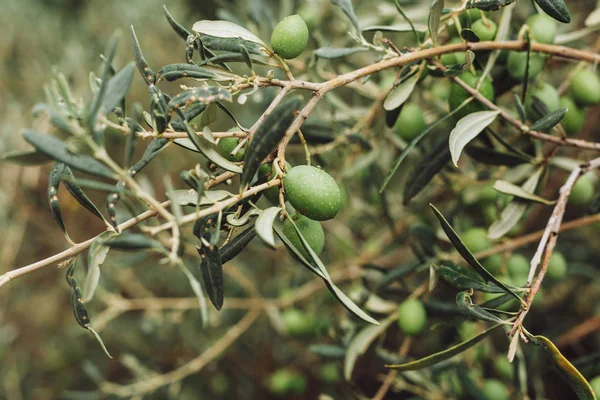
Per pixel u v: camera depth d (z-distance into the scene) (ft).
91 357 3.04
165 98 1.35
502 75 1.65
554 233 1.44
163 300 2.40
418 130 1.71
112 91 1.21
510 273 1.79
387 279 1.80
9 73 3.20
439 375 1.89
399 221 2.22
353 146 2.01
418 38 1.53
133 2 3.11
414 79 1.53
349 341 1.87
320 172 1.32
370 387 2.68
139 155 2.89
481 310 1.37
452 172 1.93
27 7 3.17
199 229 1.32
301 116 1.35
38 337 3.10
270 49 1.40
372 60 2.30
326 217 1.31
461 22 1.57
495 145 1.77
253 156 1.26
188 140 1.39
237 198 1.28
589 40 2.24
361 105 2.22
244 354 2.79
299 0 2.13
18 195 2.89
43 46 3.17
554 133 1.73
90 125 1.18
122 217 1.82
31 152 1.18
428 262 1.78
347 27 2.08
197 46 1.47
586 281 2.43
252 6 2.03
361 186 2.28
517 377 1.78
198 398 2.71
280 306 2.27
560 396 2.37
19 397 2.79
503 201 1.73
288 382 2.50
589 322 2.12
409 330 1.73
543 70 1.61
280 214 1.35
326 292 2.31
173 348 2.85
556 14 1.42
